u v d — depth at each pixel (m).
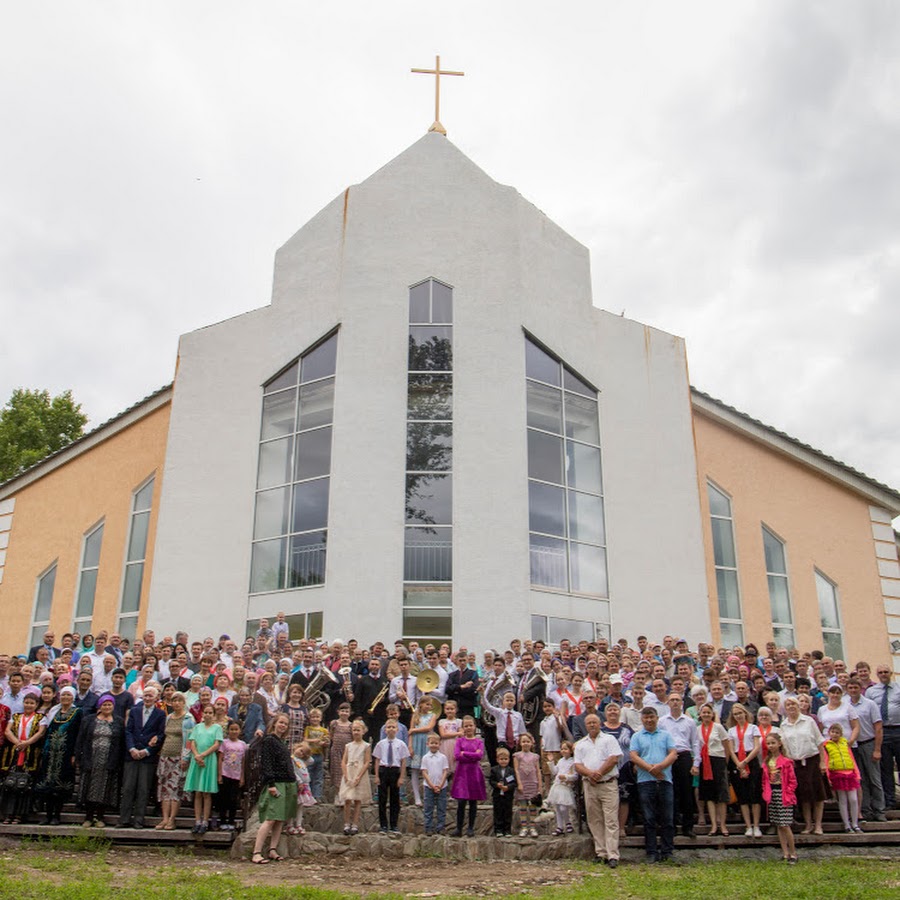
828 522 24.41
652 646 16.45
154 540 23.11
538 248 22.09
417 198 21.66
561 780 12.11
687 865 10.93
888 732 13.44
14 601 24.97
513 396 20.28
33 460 40.56
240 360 22.41
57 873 9.54
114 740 11.88
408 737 13.08
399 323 20.69
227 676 12.89
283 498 20.77
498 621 18.66
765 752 11.66
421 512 19.45
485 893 9.36
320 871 10.48
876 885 9.62
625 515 21.53
